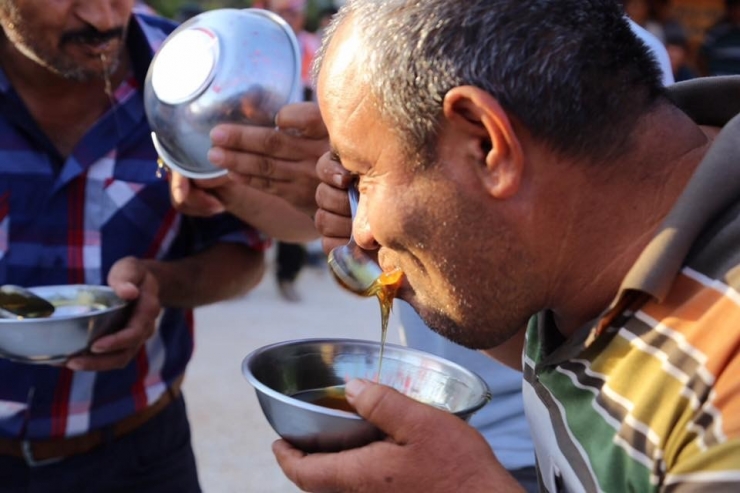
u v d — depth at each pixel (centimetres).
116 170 213
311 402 144
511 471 195
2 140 206
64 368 205
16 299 193
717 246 104
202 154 185
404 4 110
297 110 174
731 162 105
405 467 113
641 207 110
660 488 103
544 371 121
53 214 209
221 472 372
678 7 908
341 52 115
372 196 115
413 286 122
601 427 110
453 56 106
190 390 449
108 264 214
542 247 111
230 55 180
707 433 97
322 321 586
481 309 116
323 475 118
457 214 110
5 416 205
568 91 105
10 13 192
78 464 212
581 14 109
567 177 108
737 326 99
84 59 197
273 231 224
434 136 108
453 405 141
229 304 616
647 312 107
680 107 129
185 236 230
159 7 1166
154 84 186
